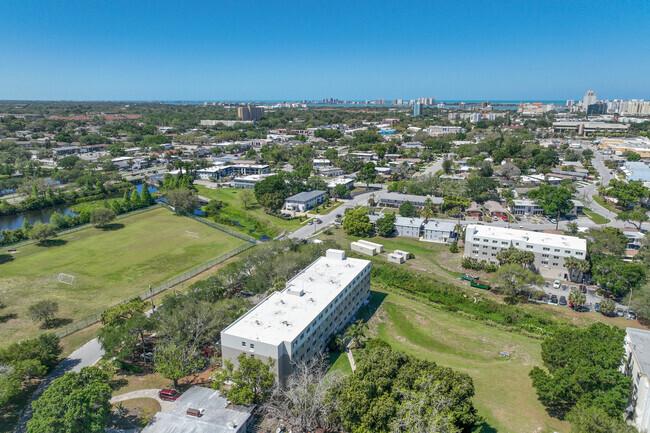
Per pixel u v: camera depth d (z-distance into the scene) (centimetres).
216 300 10906
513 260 13325
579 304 11444
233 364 8231
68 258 14938
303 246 14275
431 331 10688
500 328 10869
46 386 8050
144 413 7269
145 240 16950
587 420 6291
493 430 7125
